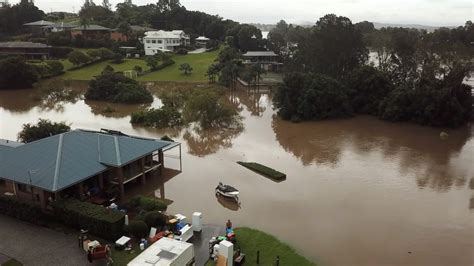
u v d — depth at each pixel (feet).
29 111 260.21
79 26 557.33
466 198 128.77
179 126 216.33
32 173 106.73
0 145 123.54
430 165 160.76
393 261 93.35
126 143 126.82
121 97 282.56
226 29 596.29
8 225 103.71
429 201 126.21
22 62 343.05
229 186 126.72
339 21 302.86
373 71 257.34
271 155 171.83
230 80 332.80
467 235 105.70
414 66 270.05
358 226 109.29
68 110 263.49
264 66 417.69
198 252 91.91
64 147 115.14
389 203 124.16
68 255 90.12
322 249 97.55
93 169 113.60
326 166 158.20
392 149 182.50
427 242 102.01
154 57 424.46
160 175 143.23
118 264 86.48
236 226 107.24
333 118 241.55
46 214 104.88
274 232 104.94
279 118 243.81
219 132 208.13
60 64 393.09
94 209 100.17
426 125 225.56
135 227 94.84
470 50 266.16
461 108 222.69
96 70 410.11
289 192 131.34
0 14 569.23
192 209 117.70
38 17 636.07
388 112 233.35
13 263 86.89
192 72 392.68
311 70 318.24
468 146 188.03
